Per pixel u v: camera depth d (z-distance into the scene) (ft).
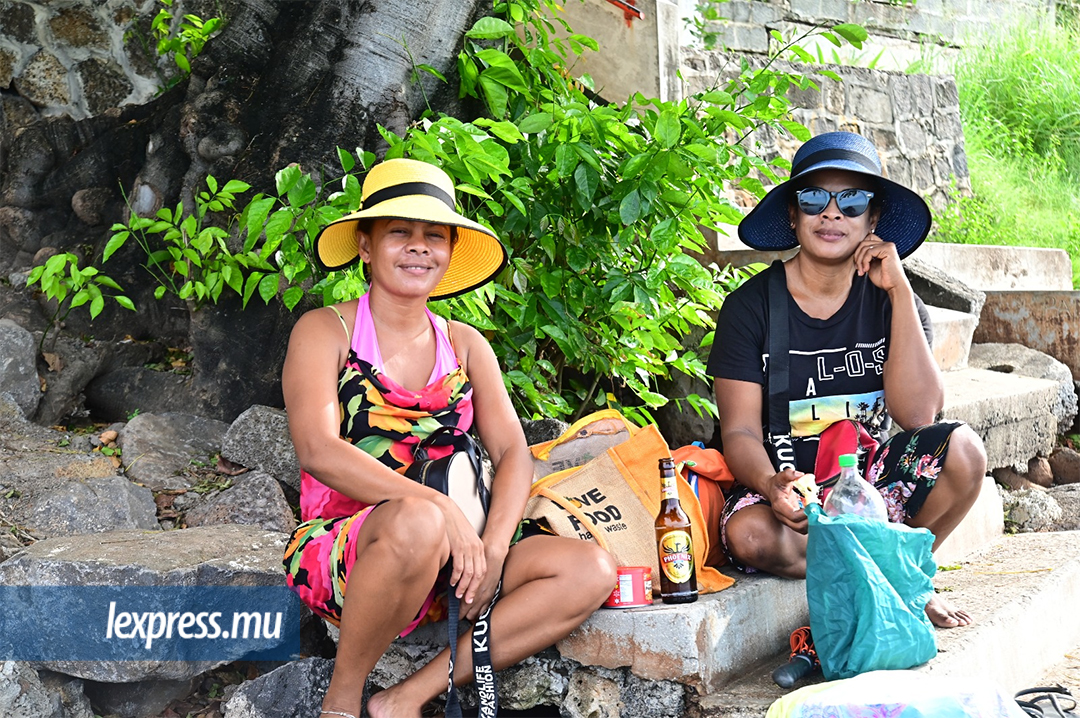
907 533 8.85
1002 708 7.60
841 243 10.27
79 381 14.05
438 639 9.49
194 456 12.98
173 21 17.43
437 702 9.57
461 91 14.80
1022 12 33.37
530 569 8.88
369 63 14.28
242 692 9.72
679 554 9.19
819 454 10.41
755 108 14.49
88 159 15.79
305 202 12.16
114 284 13.97
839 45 14.60
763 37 27.35
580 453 10.35
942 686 7.75
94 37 17.53
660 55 16.83
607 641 9.09
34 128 16.40
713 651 9.02
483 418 9.77
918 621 8.75
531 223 13.53
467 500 8.91
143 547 10.35
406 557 8.01
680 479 9.86
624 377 14.56
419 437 9.20
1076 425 19.04
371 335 9.26
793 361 10.60
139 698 10.02
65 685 9.78
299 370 8.99
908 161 25.63
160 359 14.98
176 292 14.55
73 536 10.81
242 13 15.17
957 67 30.86
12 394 13.26
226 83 14.84
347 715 8.55
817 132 24.26
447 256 9.31
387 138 12.48
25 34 17.19
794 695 7.94
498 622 8.81
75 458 12.08
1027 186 28.02
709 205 14.34
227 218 14.02
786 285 10.73
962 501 9.88
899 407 10.44
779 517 9.71
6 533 10.70
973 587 11.62
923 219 10.81
